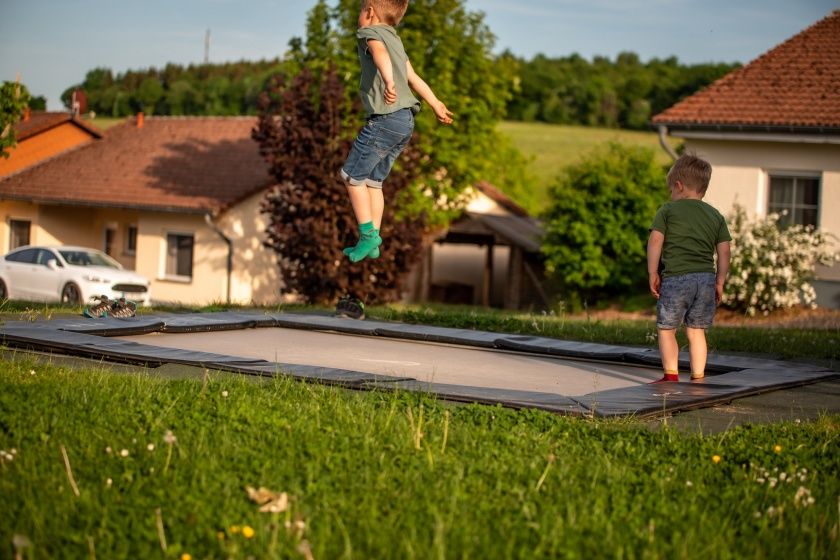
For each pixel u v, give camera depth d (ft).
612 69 221.25
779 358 29.60
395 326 30.14
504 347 27.32
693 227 21.04
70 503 10.87
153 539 10.01
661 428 15.58
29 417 14.33
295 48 86.33
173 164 91.71
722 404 19.25
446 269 109.91
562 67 222.07
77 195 88.79
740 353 30.40
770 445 14.61
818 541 10.81
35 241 93.45
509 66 98.22
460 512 10.92
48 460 12.47
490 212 106.63
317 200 64.18
